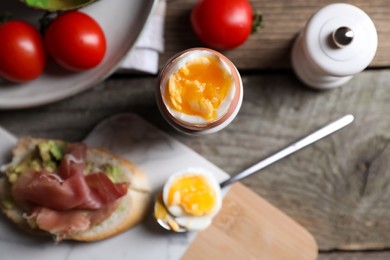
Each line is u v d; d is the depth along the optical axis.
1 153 0.34
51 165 0.33
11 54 0.30
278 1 0.34
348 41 0.29
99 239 0.34
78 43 0.30
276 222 0.34
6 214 0.34
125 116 0.34
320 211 0.35
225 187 0.34
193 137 0.35
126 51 0.32
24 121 0.35
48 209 0.32
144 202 0.34
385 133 0.35
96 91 0.35
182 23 0.34
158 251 0.34
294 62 0.34
